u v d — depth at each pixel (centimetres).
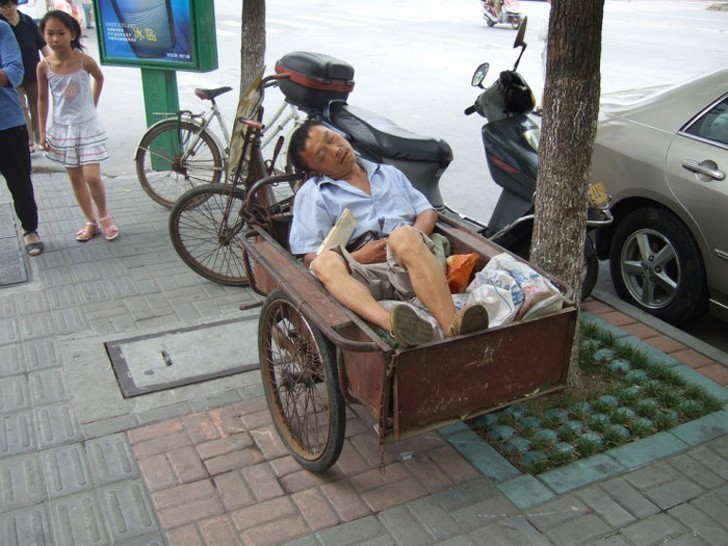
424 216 361
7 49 494
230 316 464
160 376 393
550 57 340
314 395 369
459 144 870
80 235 568
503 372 281
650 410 366
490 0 1833
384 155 480
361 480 318
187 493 309
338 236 338
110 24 687
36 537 285
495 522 295
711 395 379
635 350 418
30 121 785
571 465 329
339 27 1792
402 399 263
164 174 723
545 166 357
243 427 353
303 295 299
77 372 395
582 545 284
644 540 287
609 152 488
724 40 1673
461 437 346
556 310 284
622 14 2230
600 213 438
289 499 307
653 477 321
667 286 470
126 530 289
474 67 1317
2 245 559
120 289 494
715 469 327
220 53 1423
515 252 477
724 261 429
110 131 898
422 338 254
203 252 546
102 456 331
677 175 449
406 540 285
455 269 322
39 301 474
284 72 551
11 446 336
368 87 1141
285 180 390
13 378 389
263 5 614
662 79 1188
